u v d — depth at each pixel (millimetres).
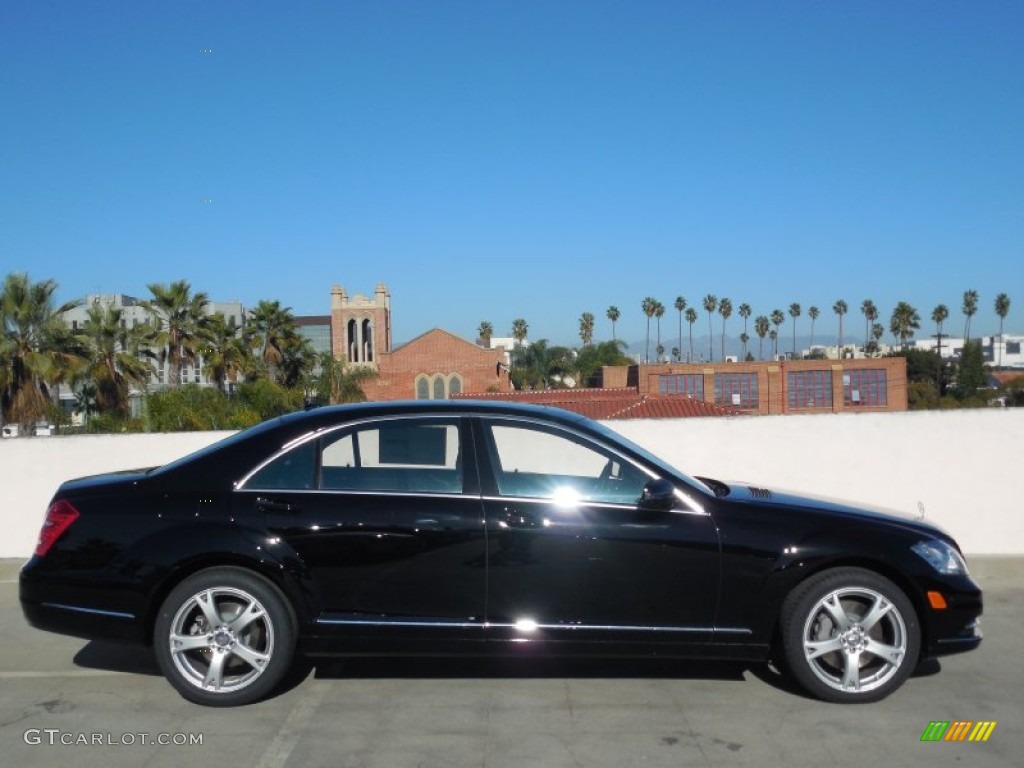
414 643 4797
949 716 4707
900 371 72250
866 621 4820
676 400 40469
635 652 4836
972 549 7891
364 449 5039
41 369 35344
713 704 4879
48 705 4949
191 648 4805
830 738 4441
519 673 5363
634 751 4309
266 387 35375
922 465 7980
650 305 130750
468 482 4945
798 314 145000
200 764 4203
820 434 8078
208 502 4879
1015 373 99312
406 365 74688
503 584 4797
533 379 79625
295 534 4801
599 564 4797
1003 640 5977
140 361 41656
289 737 4492
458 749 4344
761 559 4801
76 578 4844
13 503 8172
